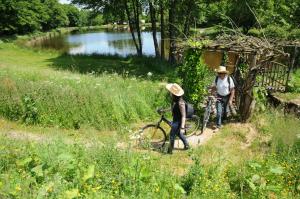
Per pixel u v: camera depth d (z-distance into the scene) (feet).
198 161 24.17
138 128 38.06
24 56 107.86
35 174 20.33
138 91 44.50
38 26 233.55
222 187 22.35
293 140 29.22
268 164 25.48
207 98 41.88
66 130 37.47
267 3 90.94
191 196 20.70
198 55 41.65
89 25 382.63
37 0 248.93
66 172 20.90
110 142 26.27
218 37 44.55
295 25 89.56
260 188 22.08
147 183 21.62
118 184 20.67
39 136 34.32
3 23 180.65
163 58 94.27
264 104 42.22
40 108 38.93
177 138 35.53
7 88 40.04
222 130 36.96
